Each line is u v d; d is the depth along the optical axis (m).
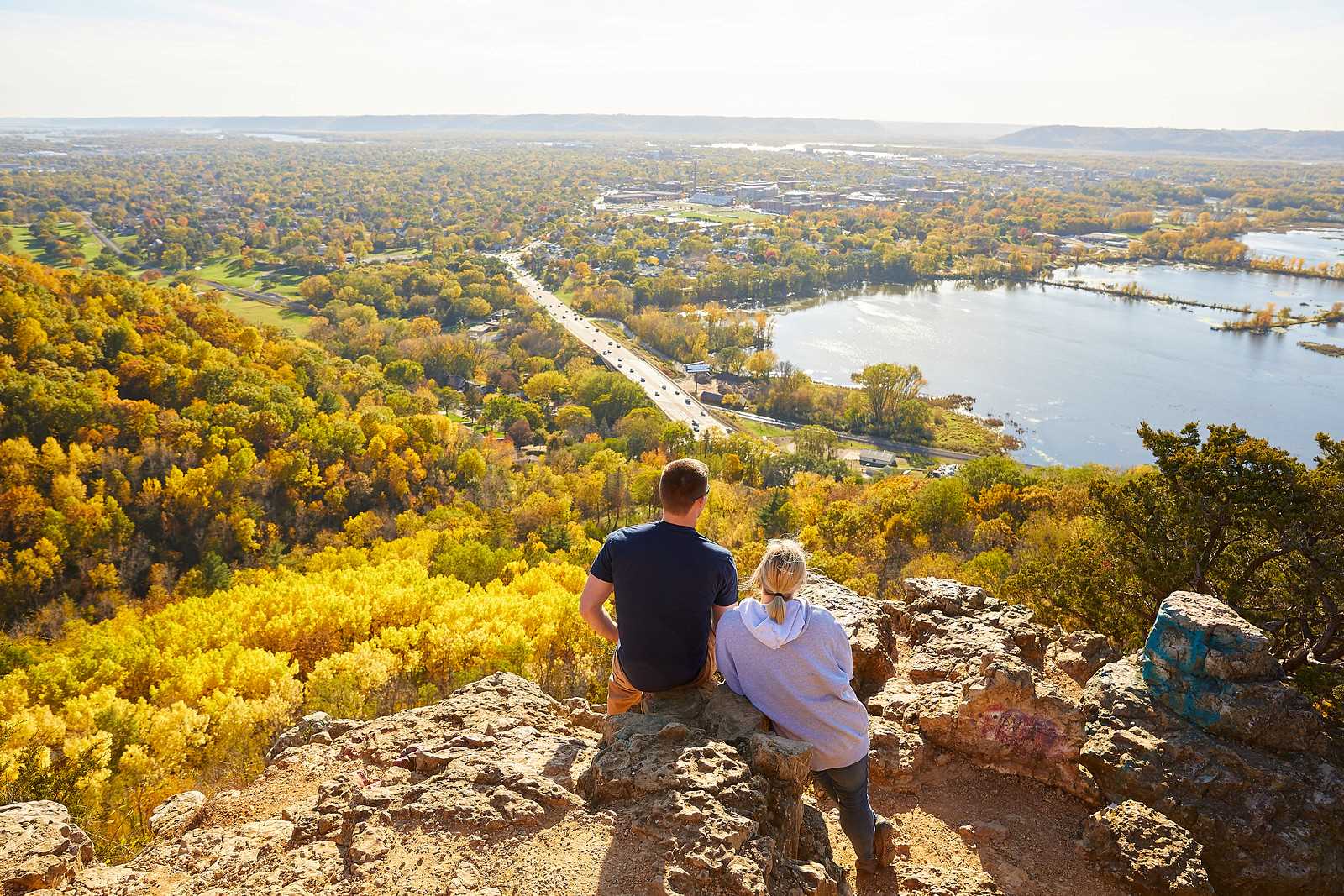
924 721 8.80
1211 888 6.81
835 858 7.05
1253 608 16.86
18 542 73.38
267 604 43.97
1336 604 15.52
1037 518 60.44
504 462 109.44
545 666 38.34
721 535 74.81
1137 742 8.09
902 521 64.94
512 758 6.62
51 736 28.78
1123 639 19.20
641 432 121.19
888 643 10.52
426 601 44.84
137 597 72.38
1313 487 15.81
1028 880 7.09
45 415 88.75
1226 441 17.67
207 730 30.02
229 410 98.25
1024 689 8.48
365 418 108.88
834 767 6.28
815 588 11.48
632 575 6.13
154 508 80.12
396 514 91.12
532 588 51.38
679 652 6.26
